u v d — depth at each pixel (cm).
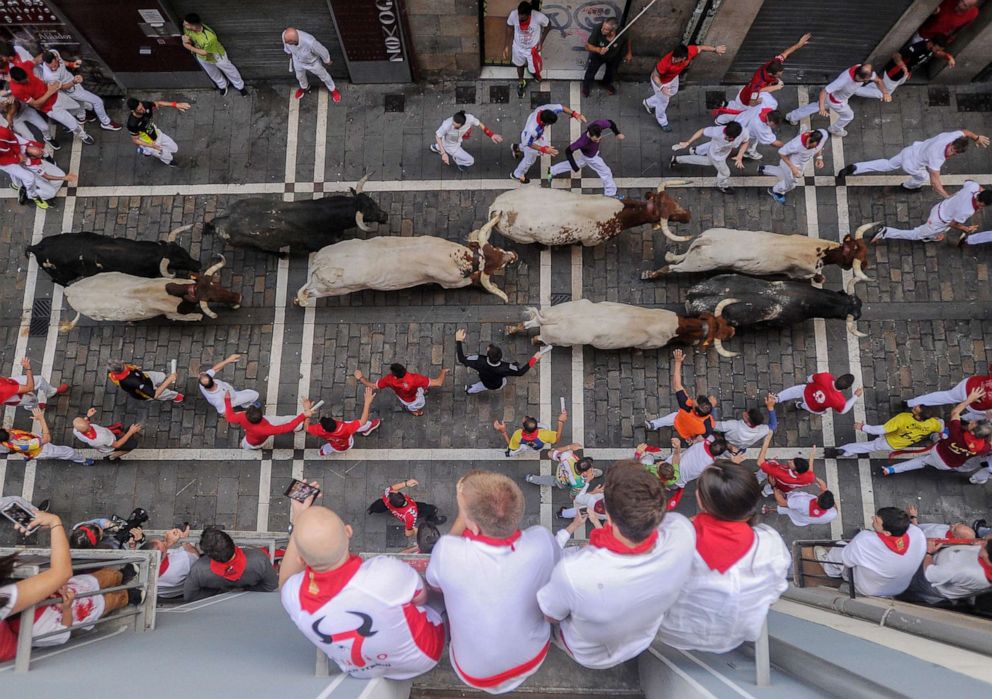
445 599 453
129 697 379
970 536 981
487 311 1280
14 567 530
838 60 1365
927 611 655
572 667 552
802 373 1249
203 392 1119
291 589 441
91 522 1038
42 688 400
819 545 1037
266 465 1231
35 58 1246
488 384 1138
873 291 1286
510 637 445
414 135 1391
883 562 773
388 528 1202
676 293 1280
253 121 1405
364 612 429
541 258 1301
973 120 1378
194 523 1217
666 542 415
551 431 1112
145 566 668
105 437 1150
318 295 1182
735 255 1155
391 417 1243
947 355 1257
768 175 1350
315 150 1389
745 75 1400
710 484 442
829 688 405
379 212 1213
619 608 416
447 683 545
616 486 405
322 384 1259
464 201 1355
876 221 1326
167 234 1347
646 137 1384
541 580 451
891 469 1185
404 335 1273
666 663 482
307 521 420
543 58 1392
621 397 1241
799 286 1142
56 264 1186
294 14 1272
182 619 690
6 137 1205
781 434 1227
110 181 1380
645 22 1270
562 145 1386
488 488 430
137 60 1357
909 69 1341
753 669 471
